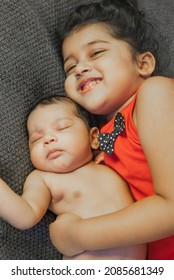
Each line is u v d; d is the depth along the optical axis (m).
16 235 1.00
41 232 1.04
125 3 1.18
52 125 1.05
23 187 1.03
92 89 1.05
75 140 1.04
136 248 0.99
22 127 1.06
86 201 1.02
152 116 0.92
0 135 1.00
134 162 1.01
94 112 1.08
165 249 1.02
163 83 0.94
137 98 0.97
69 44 1.11
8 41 1.06
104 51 1.07
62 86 1.15
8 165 1.00
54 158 1.03
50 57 1.13
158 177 0.91
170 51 1.25
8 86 1.04
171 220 0.89
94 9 1.14
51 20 1.16
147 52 1.12
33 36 1.10
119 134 1.04
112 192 1.03
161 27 1.27
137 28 1.13
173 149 0.90
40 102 1.09
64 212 1.03
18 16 1.09
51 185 1.04
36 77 1.10
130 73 1.06
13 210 0.94
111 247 0.93
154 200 0.90
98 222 0.93
